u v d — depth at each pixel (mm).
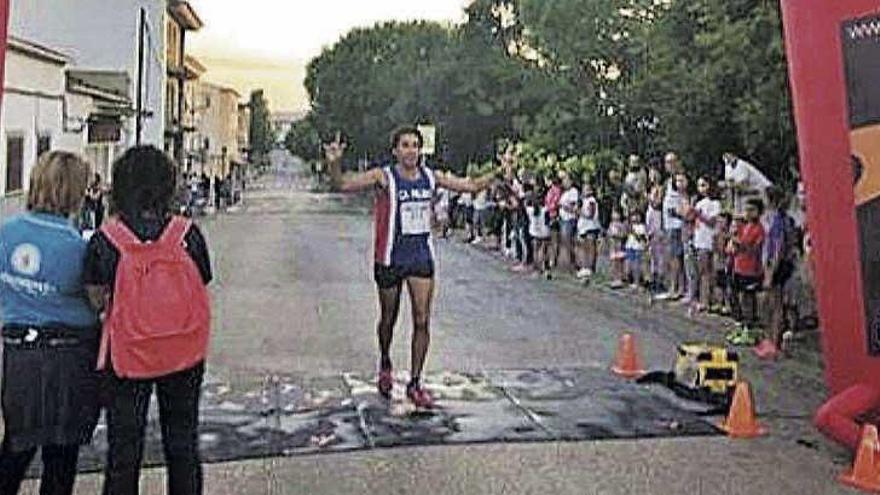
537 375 10477
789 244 12281
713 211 15344
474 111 50844
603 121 34844
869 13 7281
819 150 7570
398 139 8953
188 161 65500
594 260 21109
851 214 7414
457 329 13945
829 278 7594
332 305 16516
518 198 24906
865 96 7312
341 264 24188
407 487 6879
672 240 16750
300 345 12430
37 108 23328
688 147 17875
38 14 42594
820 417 7582
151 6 48312
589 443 7957
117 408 5285
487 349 12234
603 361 11445
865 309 7391
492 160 46344
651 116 28609
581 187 24844
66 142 26703
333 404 9086
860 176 7355
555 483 6988
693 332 13797
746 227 12953
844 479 7090
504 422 8531
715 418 8711
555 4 38438
